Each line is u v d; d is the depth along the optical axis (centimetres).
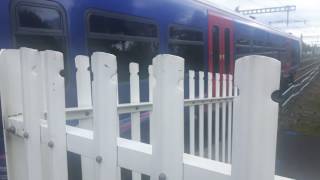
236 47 868
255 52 1057
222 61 776
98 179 152
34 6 351
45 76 171
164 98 120
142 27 504
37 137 182
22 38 340
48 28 365
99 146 148
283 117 1268
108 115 144
